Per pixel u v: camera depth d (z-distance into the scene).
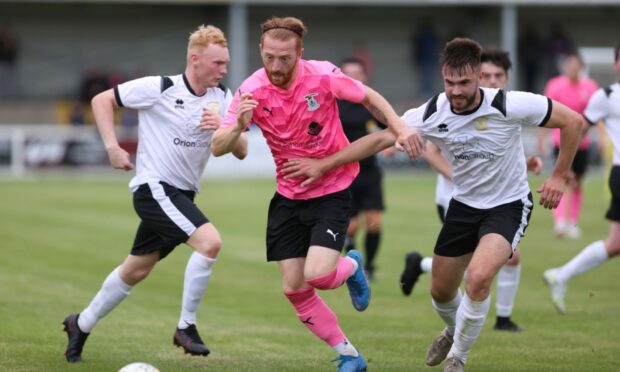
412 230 29.61
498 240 11.77
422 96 63.84
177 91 12.86
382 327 16.34
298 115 11.70
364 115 21.45
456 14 70.00
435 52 63.84
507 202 12.21
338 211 11.93
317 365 13.30
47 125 60.12
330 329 12.00
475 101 11.70
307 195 12.02
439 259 12.62
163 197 12.76
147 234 13.03
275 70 11.35
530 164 14.78
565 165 12.11
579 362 13.59
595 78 52.47
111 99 12.88
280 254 12.12
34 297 18.55
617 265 23.47
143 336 15.26
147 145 13.01
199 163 13.16
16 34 66.81
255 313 17.53
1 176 48.62
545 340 15.16
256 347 14.62
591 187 43.84
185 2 58.97
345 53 68.00
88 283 20.31
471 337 11.83
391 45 69.31
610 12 69.81
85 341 13.62
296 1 59.38
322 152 11.91
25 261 23.12
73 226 29.91
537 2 59.88
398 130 11.48
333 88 11.64
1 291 19.11
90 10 67.31
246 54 68.94
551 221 32.47
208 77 12.73
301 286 11.98
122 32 67.81
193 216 12.70
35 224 30.31
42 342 14.55
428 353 13.18
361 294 12.71
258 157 50.97
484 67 15.58
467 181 12.27
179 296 19.12
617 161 17.06
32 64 66.25
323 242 11.69
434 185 45.44
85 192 41.09
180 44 67.38
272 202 12.35
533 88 62.41
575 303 18.55
